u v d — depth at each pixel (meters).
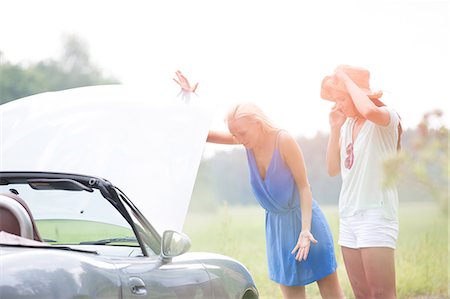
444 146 4.30
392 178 4.34
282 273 8.24
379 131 7.57
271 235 8.30
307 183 8.09
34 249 4.32
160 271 5.13
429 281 12.79
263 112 8.23
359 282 7.77
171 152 8.44
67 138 7.97
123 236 5.44
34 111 7.96
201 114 8.59
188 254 5.75
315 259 8.09
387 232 7.51
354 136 7.73
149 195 8.38
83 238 5.48
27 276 4.05
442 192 4.23
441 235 13.57
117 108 8.30
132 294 4.70
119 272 4.68
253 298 6.28
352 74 7.86
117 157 8.23
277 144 8.08
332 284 8.20
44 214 5.52
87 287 4.31
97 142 8.18
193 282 5.40
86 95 8.31
